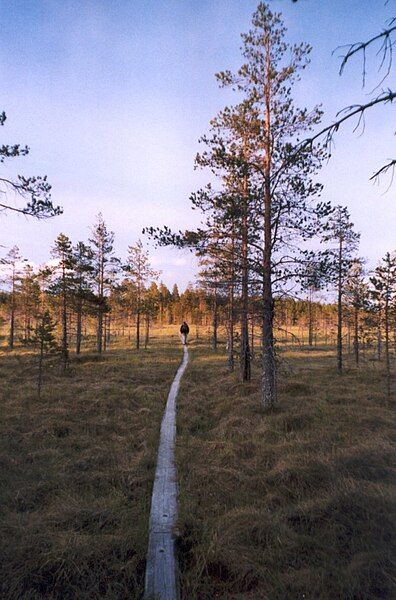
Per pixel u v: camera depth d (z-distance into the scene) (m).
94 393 16.55
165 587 4.74
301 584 4.64
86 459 9.19
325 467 7.66
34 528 5.98
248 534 5.71
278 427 11.10
